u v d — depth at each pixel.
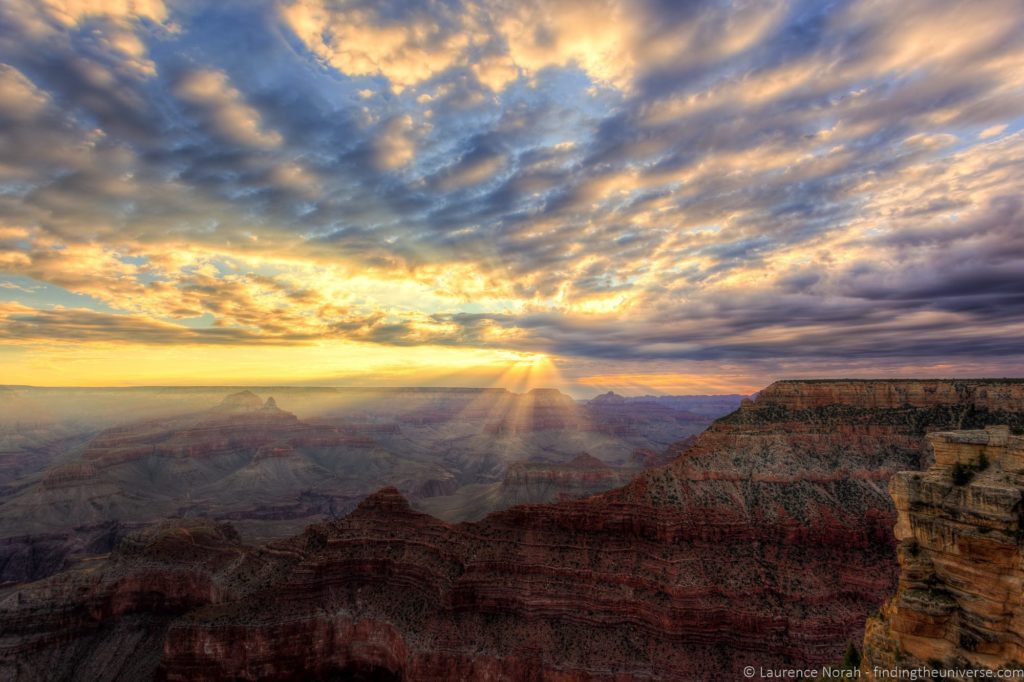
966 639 28.88
